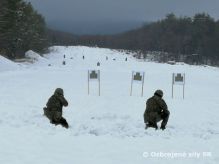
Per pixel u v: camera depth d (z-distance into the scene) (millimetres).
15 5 83000
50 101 15508
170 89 35000
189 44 191625
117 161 10055
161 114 15734
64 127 14648
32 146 11094
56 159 9922
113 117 18641
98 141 12250
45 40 127812
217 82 48188
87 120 17688
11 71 52562
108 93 30266
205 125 18094
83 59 105875
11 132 12781
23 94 27750
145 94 30500
